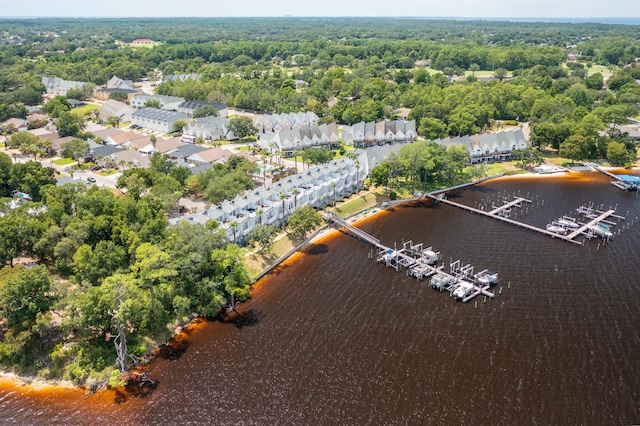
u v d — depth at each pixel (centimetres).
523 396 8275
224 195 15112
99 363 8869
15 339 8869
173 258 10712
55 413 8025
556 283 11825
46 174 16100
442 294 11462
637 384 8519
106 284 9225
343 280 12150
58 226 12038
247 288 11281
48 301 9131
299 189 16025
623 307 10762
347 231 15112
